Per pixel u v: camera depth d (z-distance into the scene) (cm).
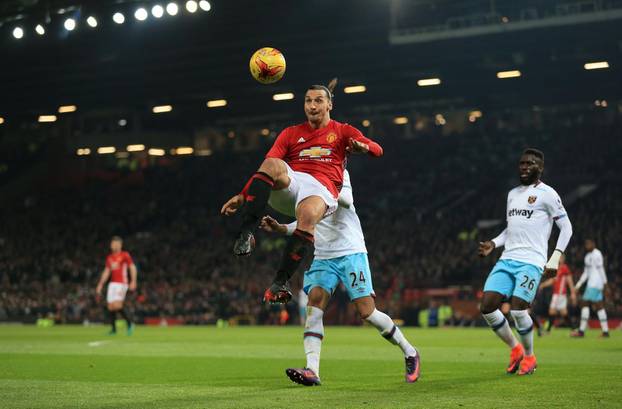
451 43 6956
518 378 1469
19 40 7494
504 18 6556
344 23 6988
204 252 7969
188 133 10962
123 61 8119
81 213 9506
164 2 5931
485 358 2081
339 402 1102
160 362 1991
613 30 6456
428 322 5638
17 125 11181
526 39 6762
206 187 9781
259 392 1247
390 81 8494
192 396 1193
